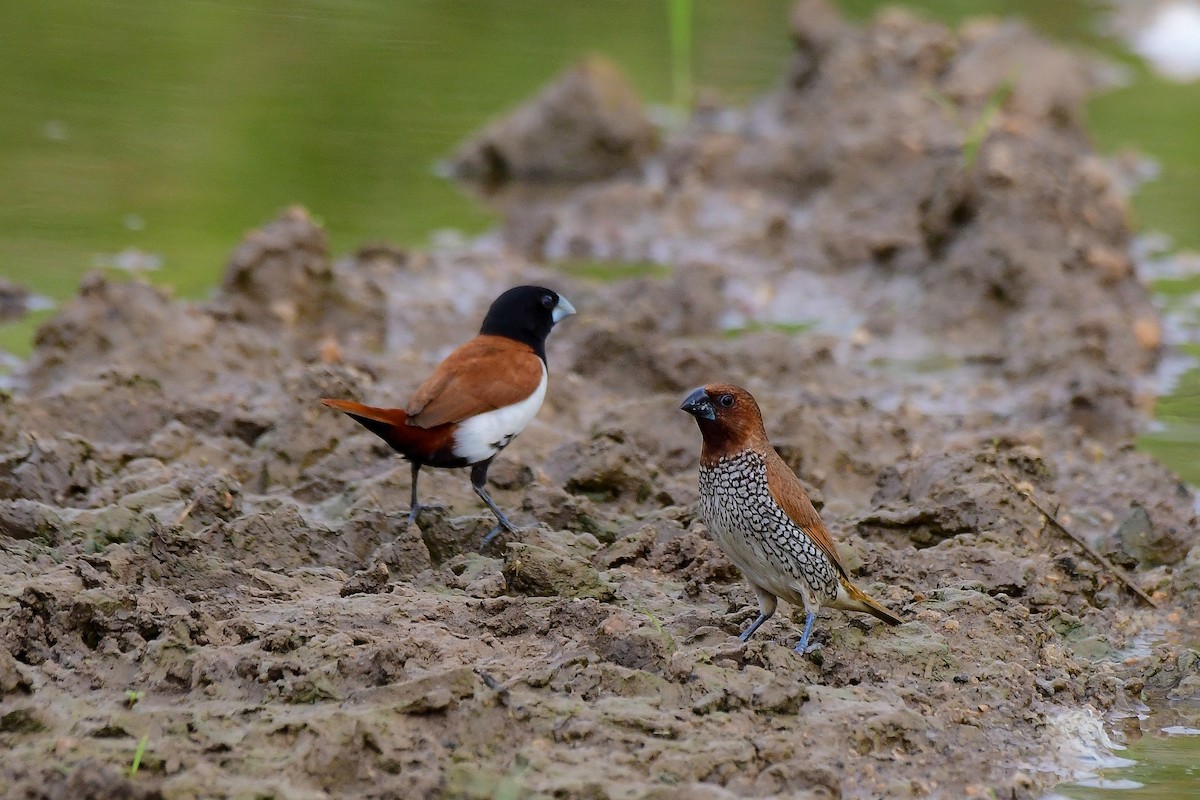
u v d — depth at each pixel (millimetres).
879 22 24234
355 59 26828
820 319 18031
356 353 15148
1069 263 17625
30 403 12445
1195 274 19812
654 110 25844
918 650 9266
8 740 7559
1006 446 13477
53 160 21625
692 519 11117
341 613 8992
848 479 12930
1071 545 11570
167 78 25297
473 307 17562
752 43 29047
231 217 20250
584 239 20531
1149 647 10453
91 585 8852
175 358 14312
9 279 17531
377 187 22234
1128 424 15156
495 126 23703
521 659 8703
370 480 11477
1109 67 28328
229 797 7117
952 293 17688
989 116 21141
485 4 29844
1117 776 8641
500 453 12398
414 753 7625
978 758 8547
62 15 27969
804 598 8992
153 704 8062
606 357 15328
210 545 9906
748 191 22594
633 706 8211
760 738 8148
